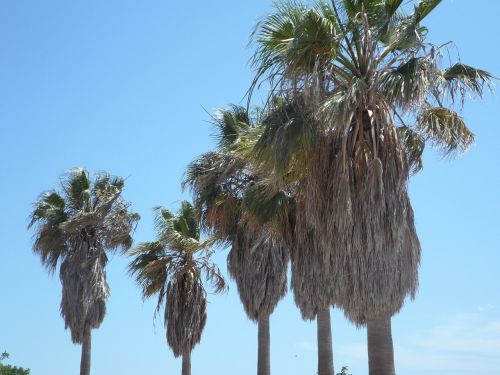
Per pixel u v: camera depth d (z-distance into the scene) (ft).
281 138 51.16
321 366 75.41
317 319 76.69
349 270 50.96
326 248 52.06
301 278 59.26
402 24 52.37
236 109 86.84
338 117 49.60
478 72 54.85
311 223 53.21
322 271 56.90
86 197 128.36
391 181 51.34
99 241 128.57
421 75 48.91
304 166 53.78
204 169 83.15
